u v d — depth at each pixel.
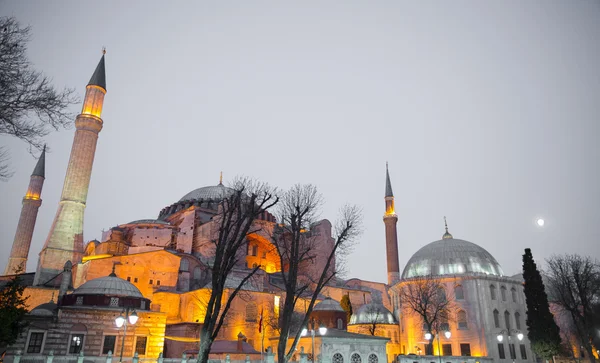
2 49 17.44
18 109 17.48
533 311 55.06
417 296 62.66
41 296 56.31
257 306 60.16
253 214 30.30
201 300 57.34
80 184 67.62
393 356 68.31
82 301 46.72
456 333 65.62
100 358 38.44
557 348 52.19
